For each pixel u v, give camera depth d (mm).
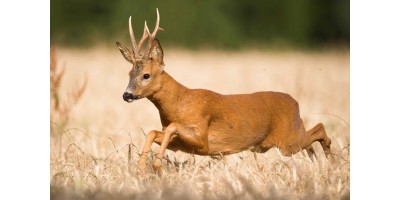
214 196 20641
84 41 88000
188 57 74125
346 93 44719
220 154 24141
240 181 21375
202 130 24094
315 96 45281
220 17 96000
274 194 20656
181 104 24156
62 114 32500
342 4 99375
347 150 26766
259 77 55875
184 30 93500
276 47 88438
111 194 20281
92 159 24453
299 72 50781
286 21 102062
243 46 93312
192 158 26422
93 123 36281
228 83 52625
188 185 21062
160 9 92938
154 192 20938
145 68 23828
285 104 26203
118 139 30953
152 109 41031
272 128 25922
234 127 24891
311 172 22609
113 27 90125
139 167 22891
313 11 101562
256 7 100250
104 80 52938
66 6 93688
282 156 24109
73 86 44312
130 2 92688
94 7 94562
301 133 26453
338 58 72875
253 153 26078
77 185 22109
